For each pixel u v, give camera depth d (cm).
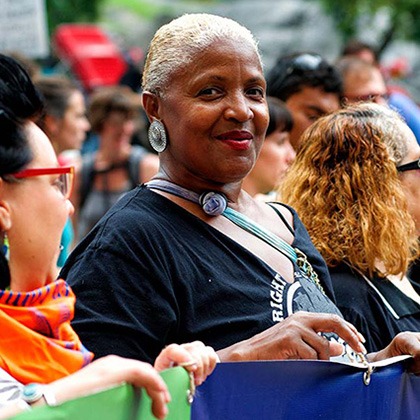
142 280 371
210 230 394
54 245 298
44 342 293
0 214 289
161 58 402
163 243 380
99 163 838
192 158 396
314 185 479
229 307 382
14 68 295
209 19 404
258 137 405
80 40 1503
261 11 2141
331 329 369
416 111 817
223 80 394
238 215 407
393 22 1633
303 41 2022
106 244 375
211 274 383
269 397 338
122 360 284
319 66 639
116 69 1465
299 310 396
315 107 636
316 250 435
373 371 376
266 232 411
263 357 361
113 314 367
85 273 372
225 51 396
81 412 269
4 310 290
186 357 303
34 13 902
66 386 277
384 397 385
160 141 405
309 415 351
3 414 268
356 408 370
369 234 463
